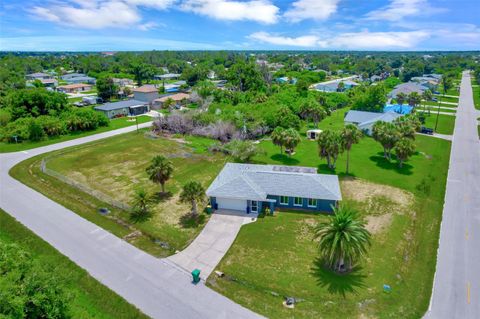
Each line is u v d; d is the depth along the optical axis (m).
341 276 26.75
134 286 25.86
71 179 47.44
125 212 38.28
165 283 26.25
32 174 50.03
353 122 77.38
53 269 22.47
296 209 38.44
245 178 38.97
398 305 23.70
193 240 32.41
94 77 173.75
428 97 98.38
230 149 57.69
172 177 48.66
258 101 93.38
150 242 32.28
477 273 27.17
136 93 113.12
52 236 33.16
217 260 29.22
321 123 83.00
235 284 26.11
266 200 36.75
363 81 172.12
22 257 21.44
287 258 29.27
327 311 23.16
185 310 23.39
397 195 41.56
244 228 34.50
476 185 44.38
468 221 35.38
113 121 87.38
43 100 81.25
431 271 27.47
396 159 54.84
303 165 52.88
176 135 71.94
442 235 32.75
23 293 18.42
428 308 23.45
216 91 103.12
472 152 58.03
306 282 26.09
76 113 77.56
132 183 46.62
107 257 29.67
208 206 38.75
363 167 51.38
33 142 67.25
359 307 23.48
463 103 107.75
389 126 53.41
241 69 125.38
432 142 64.44
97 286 25.77
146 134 72.88
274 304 23.91
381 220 35.69
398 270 27.59
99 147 63.88
